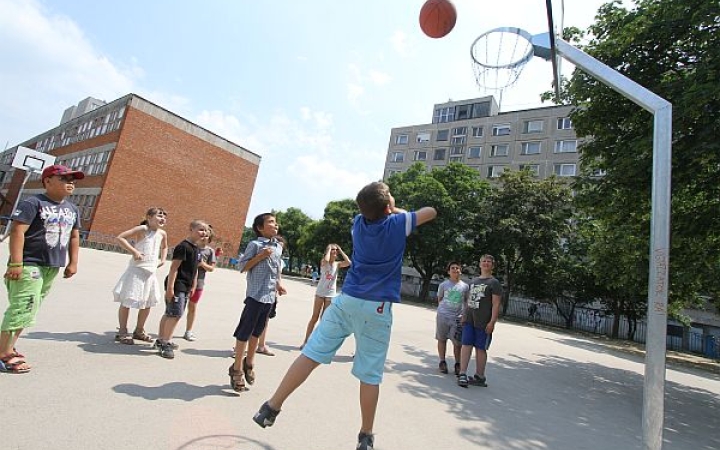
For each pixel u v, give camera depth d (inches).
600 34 402.3
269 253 161.3
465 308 243.9
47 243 150.7
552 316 1396.4
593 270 607.5
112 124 1246.3
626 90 134.4
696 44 318.0
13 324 142.9
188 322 235.3
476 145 1996.8
